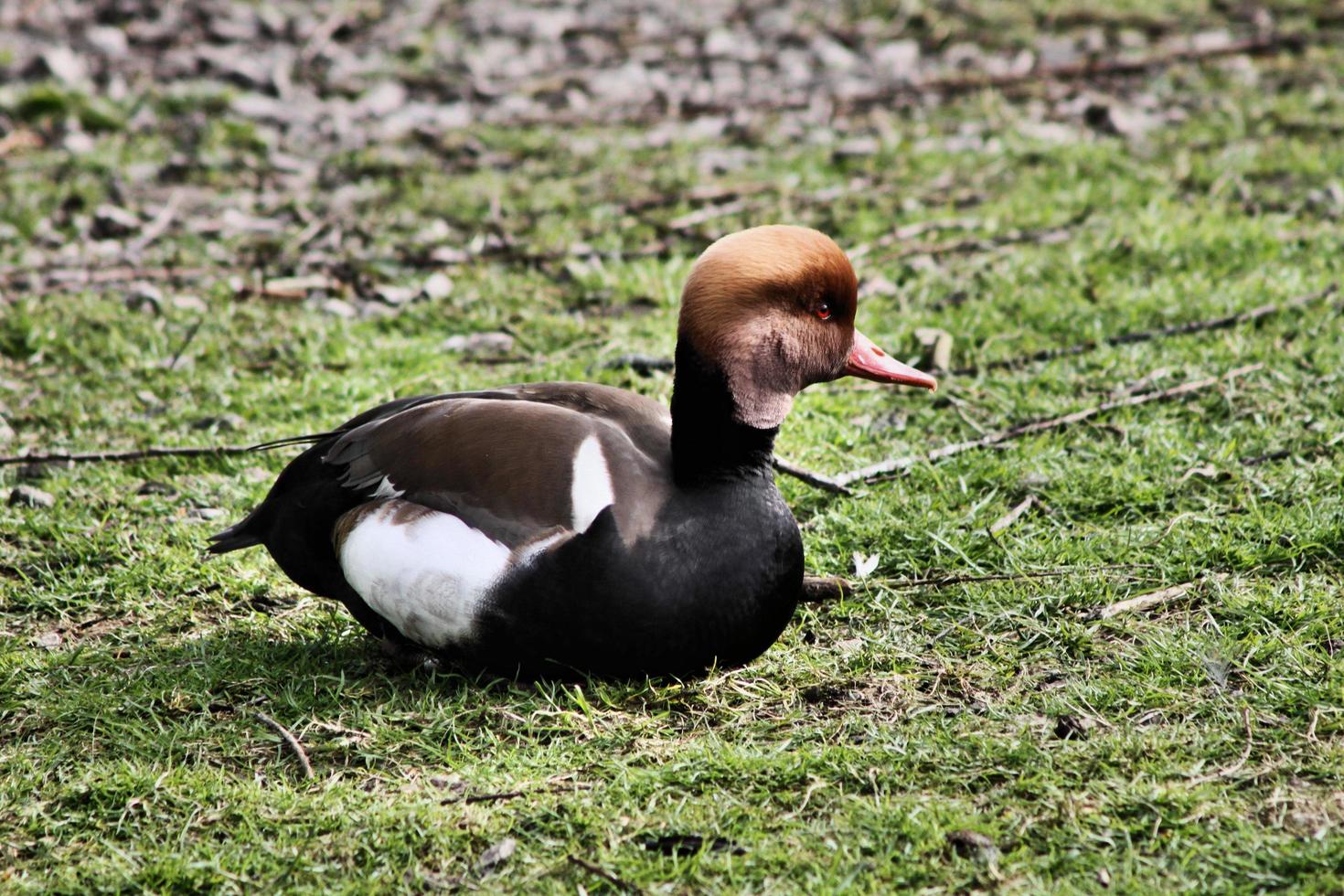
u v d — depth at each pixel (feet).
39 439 36.09
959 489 31.37
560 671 23.79
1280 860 18.72
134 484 33.45
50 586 28.99
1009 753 21.48
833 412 35.81
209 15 77.20
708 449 23.54
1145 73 64.28
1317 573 26.89
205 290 45.80
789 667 25.00
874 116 61.31
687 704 23.86
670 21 77.41
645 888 19.26
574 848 20.13
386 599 23.84
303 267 47.39
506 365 39.75
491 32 76.02
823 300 23.93
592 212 51.72
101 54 71.15
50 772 22.57
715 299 23.24
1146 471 30.99
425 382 38.37
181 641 26.89
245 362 40.60
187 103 64.23
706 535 23.24
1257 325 38.17
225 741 23.24
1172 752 21.53
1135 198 49.24
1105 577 27.20
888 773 21.35
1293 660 23.71
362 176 56.95
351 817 20.93
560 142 60.44
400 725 23.59
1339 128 55.21
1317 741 21.56
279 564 25.99
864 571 28.25
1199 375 35.35
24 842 20.95
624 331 41.63
